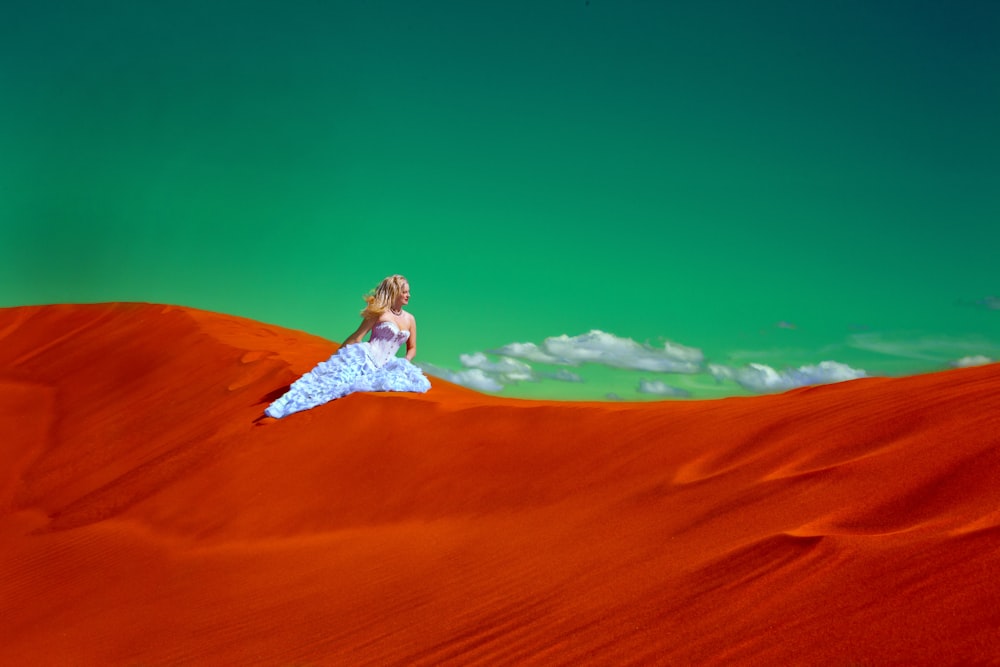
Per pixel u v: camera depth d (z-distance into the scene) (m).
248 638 5.27
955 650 2.67
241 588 6.49
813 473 4.73
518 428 8.07
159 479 10.47
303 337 23.22
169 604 6.58
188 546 8.20
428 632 4.47
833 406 6.02
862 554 3.56
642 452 6.51
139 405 15.68
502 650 3.90
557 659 3.61
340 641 4.75
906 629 2.89
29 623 7.06
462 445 8.15
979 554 3.20
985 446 4.22
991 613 2.79
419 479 7.78
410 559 5.98
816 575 3.53
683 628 3.48
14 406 18.44
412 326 11.82
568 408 8.19
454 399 10.32
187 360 17.95
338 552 6.76
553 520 5.83
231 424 11.51
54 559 8.93
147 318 24.84
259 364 14.95
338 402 10.57
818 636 3.04
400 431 9.04
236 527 8.28
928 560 3.31
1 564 9.31
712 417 6.81
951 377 6.09
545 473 6.91
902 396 5.71
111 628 6.33
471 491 7.16
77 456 13.85
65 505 11.41
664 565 4.28
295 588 6.10
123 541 8.88
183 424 13.11
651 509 5.30
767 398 7.31
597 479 6.35
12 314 30.69
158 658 5.36
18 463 14.64
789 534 3.99
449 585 5.15
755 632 3.24
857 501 4.21
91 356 22.16
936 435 4.66
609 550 4.82
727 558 4.02
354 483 8.28
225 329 21.70
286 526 7.96
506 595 4.66
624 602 3.98
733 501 4.84
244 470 9.55
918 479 4.18
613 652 3.49
